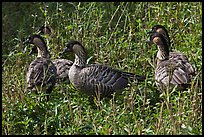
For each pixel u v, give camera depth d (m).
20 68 14.23
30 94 12.29
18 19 17.98
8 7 18.45
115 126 10.55
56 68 13.30
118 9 16.52
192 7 15.41
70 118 11.28
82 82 12.58
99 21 15.14
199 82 11.95
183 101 11.18
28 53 15.22
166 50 13.09
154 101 12.12
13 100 11.77
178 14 15.36
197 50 13.46
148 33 14.52
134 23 15.58
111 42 14.77
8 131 11.12
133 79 12.60
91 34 14.84
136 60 13.74
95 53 14.38
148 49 14.42
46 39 15.43
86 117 11.44
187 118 10.55
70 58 14.83
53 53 14.71
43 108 11.59
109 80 12.46
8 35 17.45
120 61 13.80
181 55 12.91
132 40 14.93
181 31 14.74
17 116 11.39
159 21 15.35
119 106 11.45
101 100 12.44
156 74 12.34
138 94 12.25
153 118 11.05
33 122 11.34
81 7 17.19
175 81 11.81
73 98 12.37
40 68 12.73
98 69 12.54
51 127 11.19
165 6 16.02
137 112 11.20
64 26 15.87
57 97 12.36
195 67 12.95
